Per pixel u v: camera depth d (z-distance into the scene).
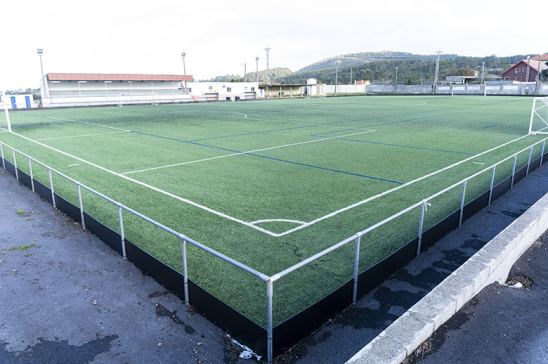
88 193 10.87
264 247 7.26
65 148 18.00
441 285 5.04
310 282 6.05
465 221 8.91
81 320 5.30
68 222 8.88
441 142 18.83
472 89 75.31
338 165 13.96
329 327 5.10
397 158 15.15
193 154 16.16
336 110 38.28
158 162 14.70
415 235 7.82
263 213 9.02
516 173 11.84
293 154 16.03
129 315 5.40
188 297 5.63
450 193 10.62
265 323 5.01
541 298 5.39
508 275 6.22
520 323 4.77
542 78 77.56
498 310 5.01
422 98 62.09
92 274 6.53
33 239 7.93
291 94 80.06
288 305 5.45
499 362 4.14
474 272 5.30
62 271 6.62
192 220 8.64
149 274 6.48
